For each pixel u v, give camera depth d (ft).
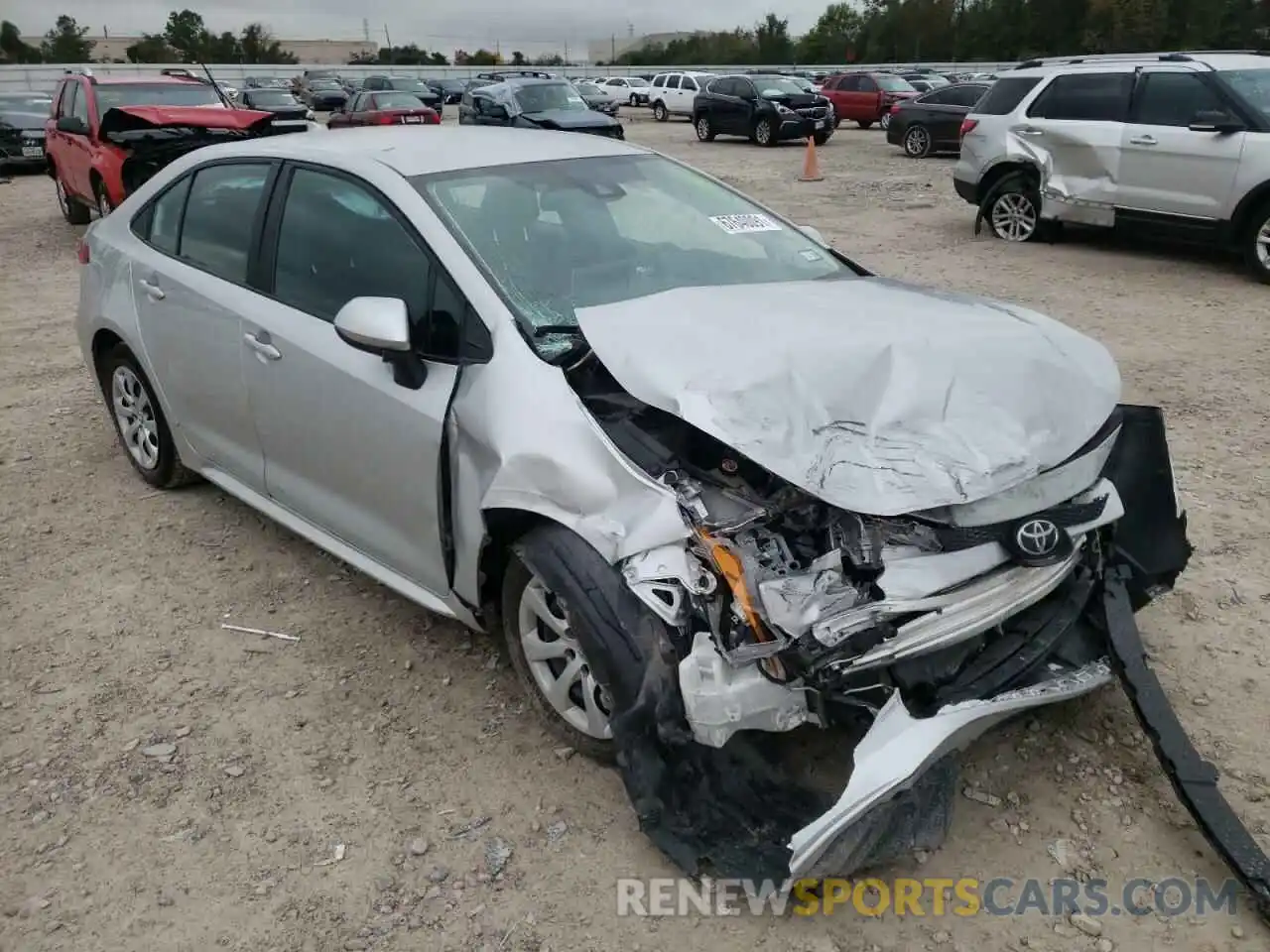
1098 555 9.96
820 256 13.48
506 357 9.96
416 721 10.87
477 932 8.39
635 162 13.85
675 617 8.30
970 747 10.28
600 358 9.39
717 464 9.32
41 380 22.82
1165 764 8.93
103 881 8.95
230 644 12.34
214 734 10.75
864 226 41.39
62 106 44.93
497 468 9.52
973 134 37.60
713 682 8.13
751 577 8.41
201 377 13.85
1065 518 9.07
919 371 9.29
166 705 11.23
